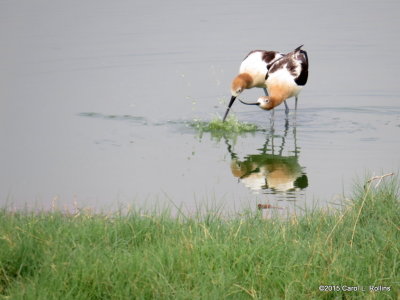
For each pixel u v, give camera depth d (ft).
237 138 49.80
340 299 23.58
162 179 40.96
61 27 72.08
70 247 26.48
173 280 24.32
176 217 31.40
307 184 39.58
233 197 37.78
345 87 59.11
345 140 48.08
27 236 26.66
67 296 23.15
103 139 48.60
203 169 42.98
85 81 59.52
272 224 29.94
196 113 54.29
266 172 42.16
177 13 77.51
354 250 26.25
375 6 79.97
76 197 37.81
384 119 52.60
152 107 55.21
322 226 29.32
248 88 57.47
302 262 25.09
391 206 30.19
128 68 62.23
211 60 63.82
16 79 59.67
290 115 54.75
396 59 64.34
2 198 37.65
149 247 26.81
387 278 24.25
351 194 36.58
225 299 23.36
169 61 63.72
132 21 74.23
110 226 29.01
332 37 69.51
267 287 24.13
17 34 69.77
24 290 23.41
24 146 46.91
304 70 54.19
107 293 23.67
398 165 42.22
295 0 83.20
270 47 66.39
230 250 25.77
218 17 75.92
